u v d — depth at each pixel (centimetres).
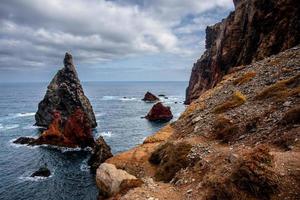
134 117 12588
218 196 1463
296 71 3039
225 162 1797
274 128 2011
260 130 2117
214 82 8656
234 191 1408
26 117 13300
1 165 6022
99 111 15012
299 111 1942
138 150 3166
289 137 1772
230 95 3375
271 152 1667
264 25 6356
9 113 14925
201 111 3494
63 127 7925
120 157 3098
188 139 2589
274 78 3172
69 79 10250
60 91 10000
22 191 4681
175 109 14950
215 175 1655
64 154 6831
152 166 2661
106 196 2298
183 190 1797
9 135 9038
